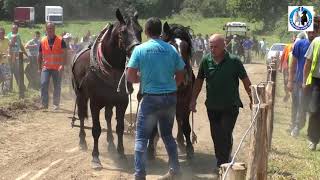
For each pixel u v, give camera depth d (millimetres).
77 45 20438
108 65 8523
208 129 12555
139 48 7238
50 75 14734
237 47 42781
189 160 9070
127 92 8133
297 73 11336
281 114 15031
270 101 6598
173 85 7352
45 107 14711
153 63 7188
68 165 8906
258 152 5859
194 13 98500
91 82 8719
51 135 11305
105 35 8602
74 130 11945
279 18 74688
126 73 7402
